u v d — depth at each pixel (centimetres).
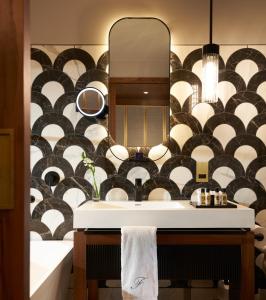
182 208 172
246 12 211
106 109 211
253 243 166
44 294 144
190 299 209
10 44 86
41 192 214
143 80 212
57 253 184
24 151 87
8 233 86
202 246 168
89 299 200
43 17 212
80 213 167
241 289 166
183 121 212
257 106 212
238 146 212
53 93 213
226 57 212
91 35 213
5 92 86
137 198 205
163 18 212
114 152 213
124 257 161
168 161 212
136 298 160
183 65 212
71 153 214
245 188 212
